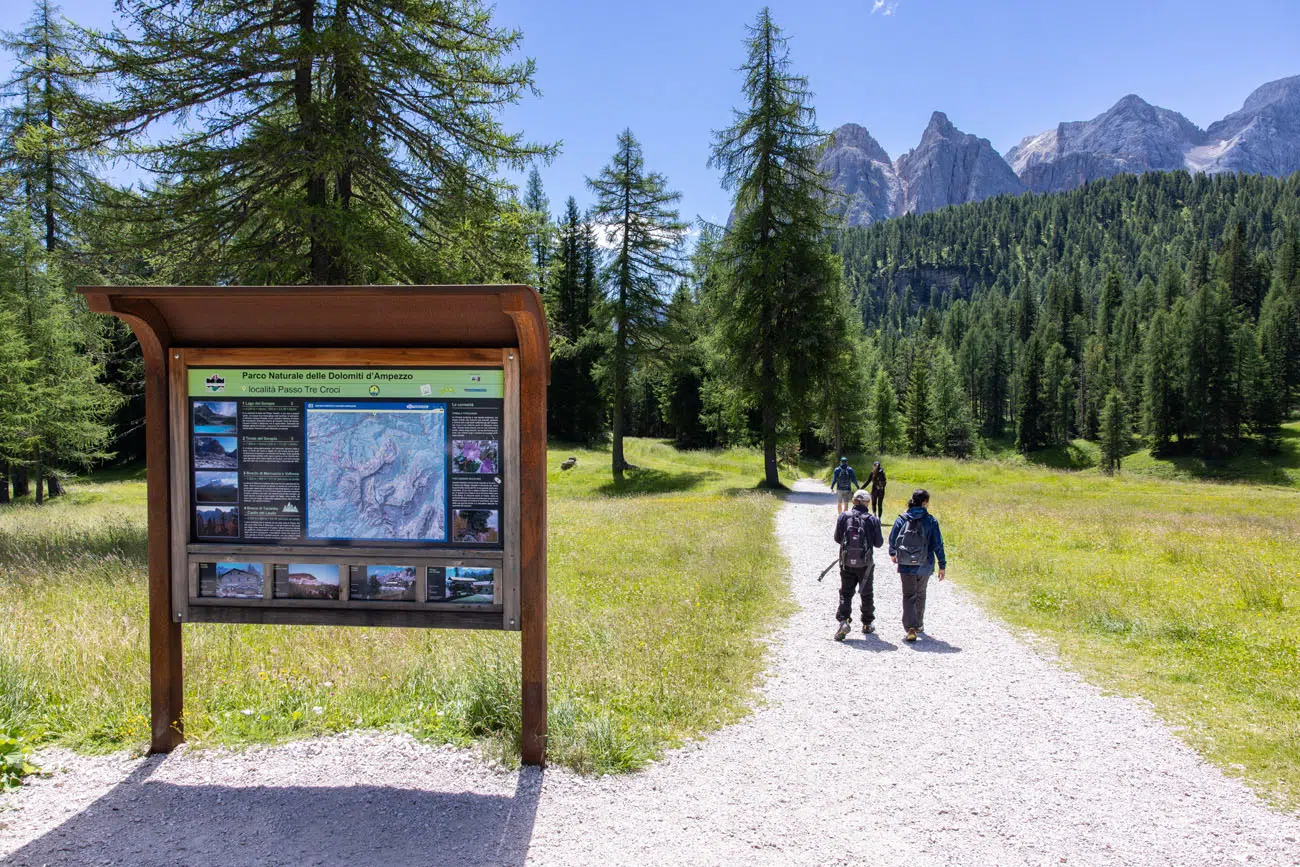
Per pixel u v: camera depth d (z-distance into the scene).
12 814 3.91
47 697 5.39
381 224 11.91
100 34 10.78
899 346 117.94
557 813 4.02
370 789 4.23
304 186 12.02
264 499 4.57
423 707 5.34
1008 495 31.34
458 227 12.55
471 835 3.78
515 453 4.46
